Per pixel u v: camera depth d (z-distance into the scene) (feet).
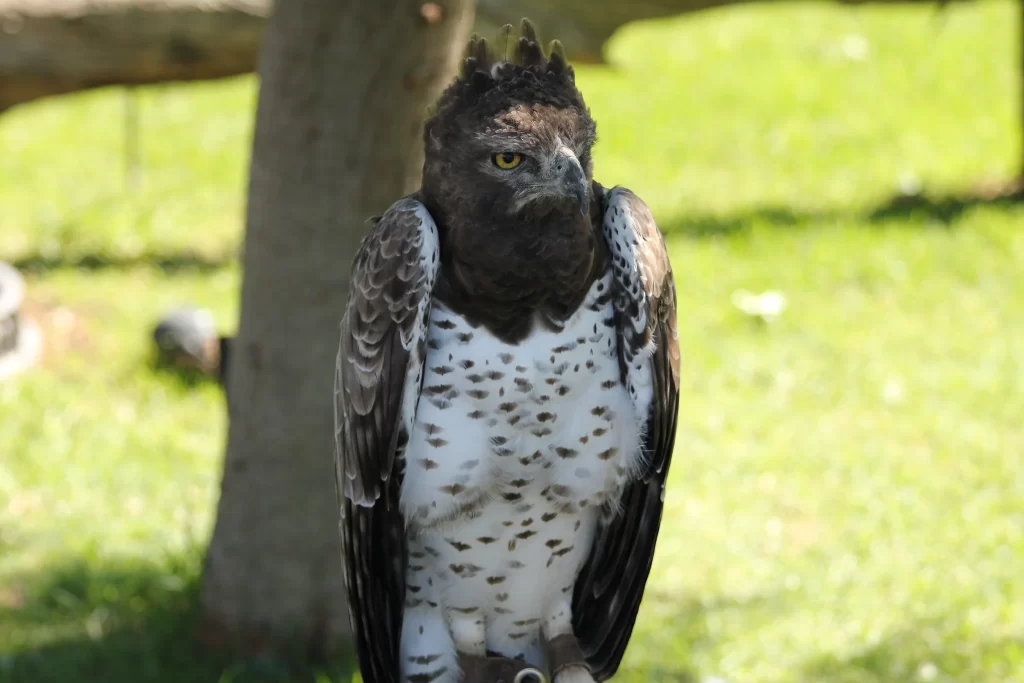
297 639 30.89
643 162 70.69
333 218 27.81
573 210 17.80
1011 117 76.95
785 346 49.78
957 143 73.05
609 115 78.07
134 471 40.06
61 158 71.15
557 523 19.56
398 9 26.55
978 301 53.16
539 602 20.44
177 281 54.29
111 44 46.96
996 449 42.34
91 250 57.47
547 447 18.78
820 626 33.45
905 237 58.75
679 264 56.44
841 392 46.37
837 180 67.67
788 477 41.01
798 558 36.68
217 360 46.91
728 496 39.99
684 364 48.39
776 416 44.86
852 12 98.84
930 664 31.83
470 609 20.21
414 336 18.21
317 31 26.73
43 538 36.47
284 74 27.22
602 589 21.16
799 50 90.79
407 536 19.77
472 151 17.83
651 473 19.93
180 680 30.40
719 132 75.61
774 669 31.86
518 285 18.02
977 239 58.34
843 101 81.05
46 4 45.78
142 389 45.16
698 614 34.06
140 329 49.42
